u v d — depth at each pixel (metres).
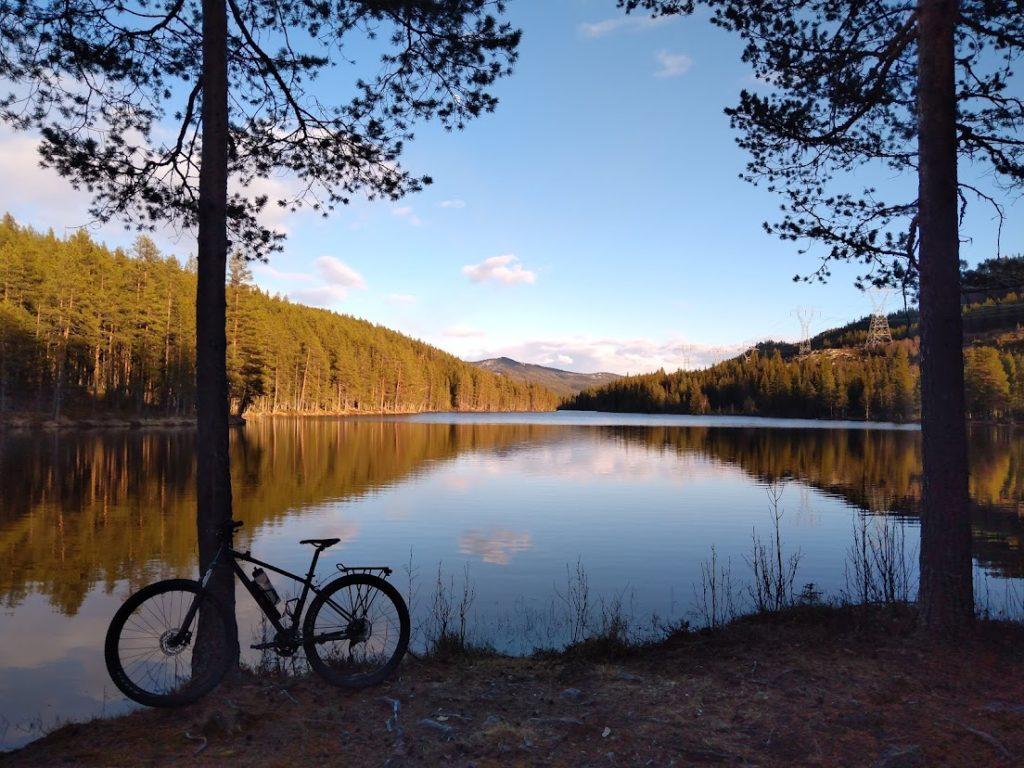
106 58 5.89
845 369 153.75
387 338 193.25
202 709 4.38
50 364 60.78
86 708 6.80
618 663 5.86
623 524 19.31
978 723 4.04
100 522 18.53
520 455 45.69
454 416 149.38
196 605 4.55
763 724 4.12
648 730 4.09
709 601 10.99
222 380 5.24
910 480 31.39
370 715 4.36
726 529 18.58
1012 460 42.22
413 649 7.86
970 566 5.84
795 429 92.44
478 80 6.49
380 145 6.82
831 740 3.87
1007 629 6.12
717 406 187.62
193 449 41.41
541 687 5.08
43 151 5.88
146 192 6.33
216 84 5.35
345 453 44.09
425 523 19.23
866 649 5.58
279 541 16.41
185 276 82.56
